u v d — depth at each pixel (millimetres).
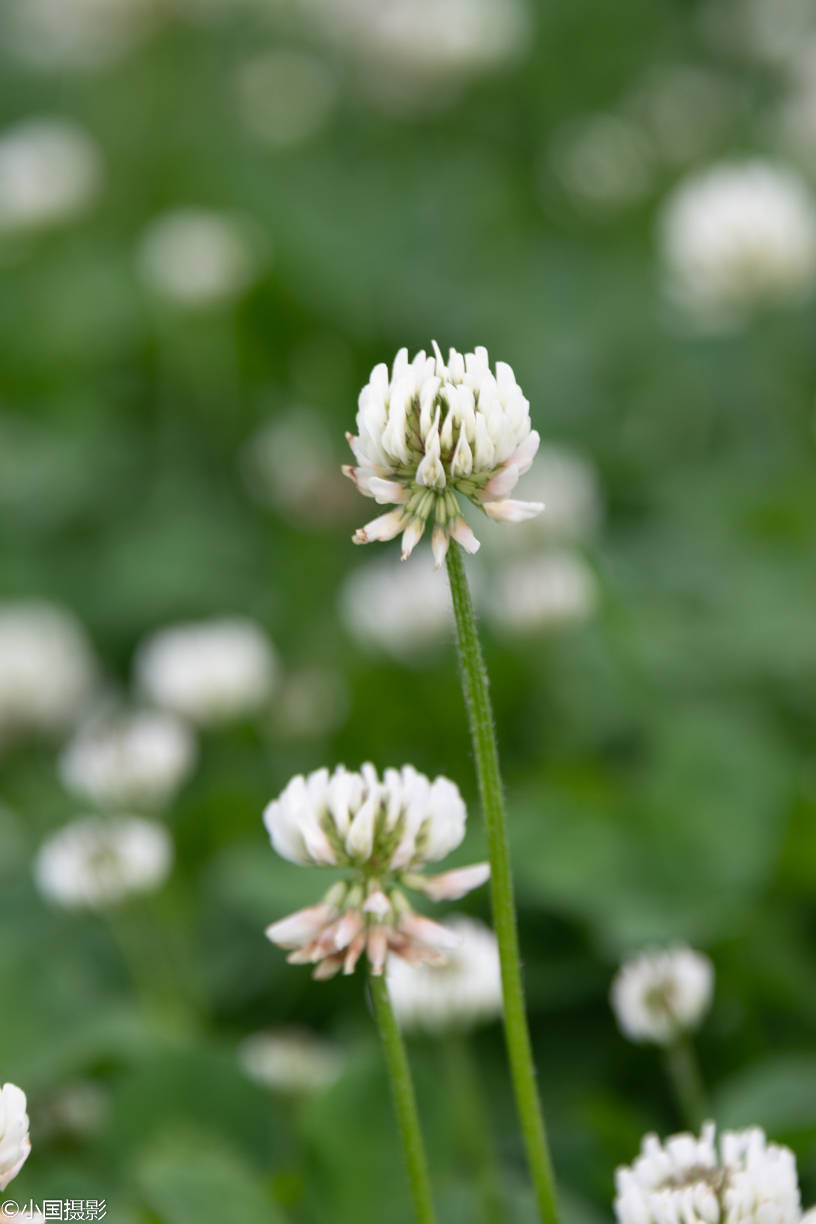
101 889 526
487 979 478
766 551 900
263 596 995
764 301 943
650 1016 464
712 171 1488
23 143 1456
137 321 1266
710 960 562
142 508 1129
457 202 1555
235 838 697
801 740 743
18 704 824
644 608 822
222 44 1926
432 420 395
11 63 2018
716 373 1178
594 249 1457
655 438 1122
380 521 395
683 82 1670
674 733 643
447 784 406
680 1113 551
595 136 1554
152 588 1002
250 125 1733
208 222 1275
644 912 572
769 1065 533
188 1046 513
